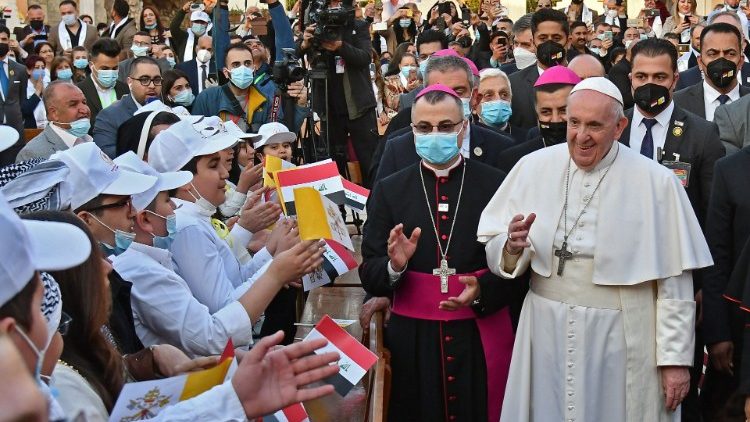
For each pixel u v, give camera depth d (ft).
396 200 21.53
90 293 12.14
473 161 21.85
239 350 16.63
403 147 24.75
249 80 34.91
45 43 60.95
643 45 23.91
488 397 20.67
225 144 20.35
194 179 20.29
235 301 17.17
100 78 42.63
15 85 49.55
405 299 21.11
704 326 21.54
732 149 26.71
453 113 20.93
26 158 29.66
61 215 12.14
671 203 19.13
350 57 35.55
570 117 18.97
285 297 24.35
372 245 21.56
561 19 33.55
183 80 37.04
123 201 15.81
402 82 48.70
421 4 96.12
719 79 30.14
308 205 17.92
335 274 21.70
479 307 20.42
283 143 30.50
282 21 35.40
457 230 21.11
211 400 10.87
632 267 18.89
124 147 21.35
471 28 74.64
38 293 7.97
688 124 23.90
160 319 16.33
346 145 37.63
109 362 12.33
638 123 24.21
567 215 19.39
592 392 18.97
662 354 18.71
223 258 19.92
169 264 17.11
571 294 19.19
